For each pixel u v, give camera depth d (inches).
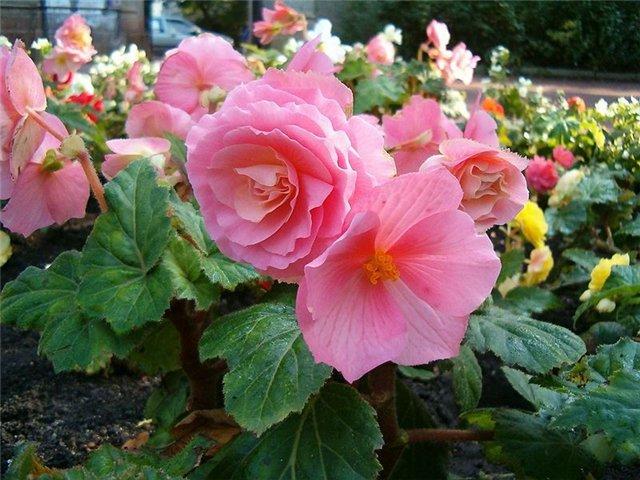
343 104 12.1
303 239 10.7
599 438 15.9
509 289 26.2
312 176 10.6
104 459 13.7
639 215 30.6
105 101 47.2
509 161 12.9
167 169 17.6
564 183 33.2
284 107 10.6
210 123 11.4
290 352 13.2
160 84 20.5
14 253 39.8
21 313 15.4
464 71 40.4
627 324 21.7
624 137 36.6
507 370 19.4
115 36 69.9
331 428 13.7
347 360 10.6
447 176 10.2
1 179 14.0
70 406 26.6
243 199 11.0
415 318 10.9
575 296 30.9
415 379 27.5
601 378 14.3
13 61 13.1
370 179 10.5
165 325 18.7
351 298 10.8
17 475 14.0
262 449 13.8
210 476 14.0
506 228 35.1
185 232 15.6
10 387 28.0
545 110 43.0
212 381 17.8
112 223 15.0
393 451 16.3
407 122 16.9
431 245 10.7
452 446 23.2
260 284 18.9
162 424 21.3
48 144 14.9
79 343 14.4
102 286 14.4
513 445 16.0
